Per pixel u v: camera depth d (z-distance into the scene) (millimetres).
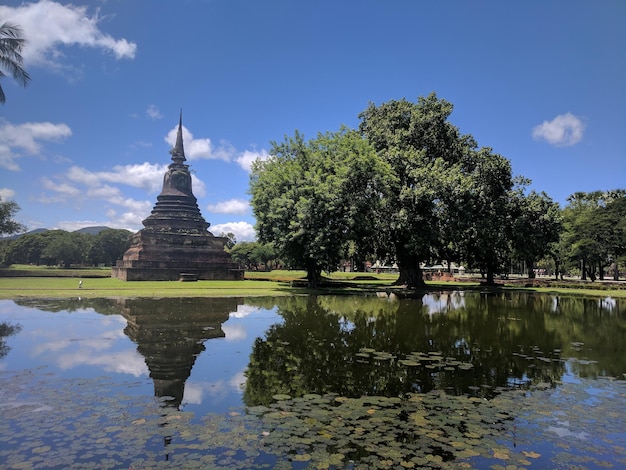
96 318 16125
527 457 5582
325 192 28109
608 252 51562
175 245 46438
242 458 5391
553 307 24578
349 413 6984
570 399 7891
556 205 43469
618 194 62438
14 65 25922
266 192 31734
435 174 32812
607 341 13914
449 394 8062
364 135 39844
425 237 33906
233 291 29422
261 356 10727
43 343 11688
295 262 32750
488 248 40625
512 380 9086
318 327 15273
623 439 6211
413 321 17297
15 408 6941
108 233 97062
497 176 38688
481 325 16719
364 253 39625
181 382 8469
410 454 5586
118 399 7434
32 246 98250
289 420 6641
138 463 5199
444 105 38438
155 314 17469
